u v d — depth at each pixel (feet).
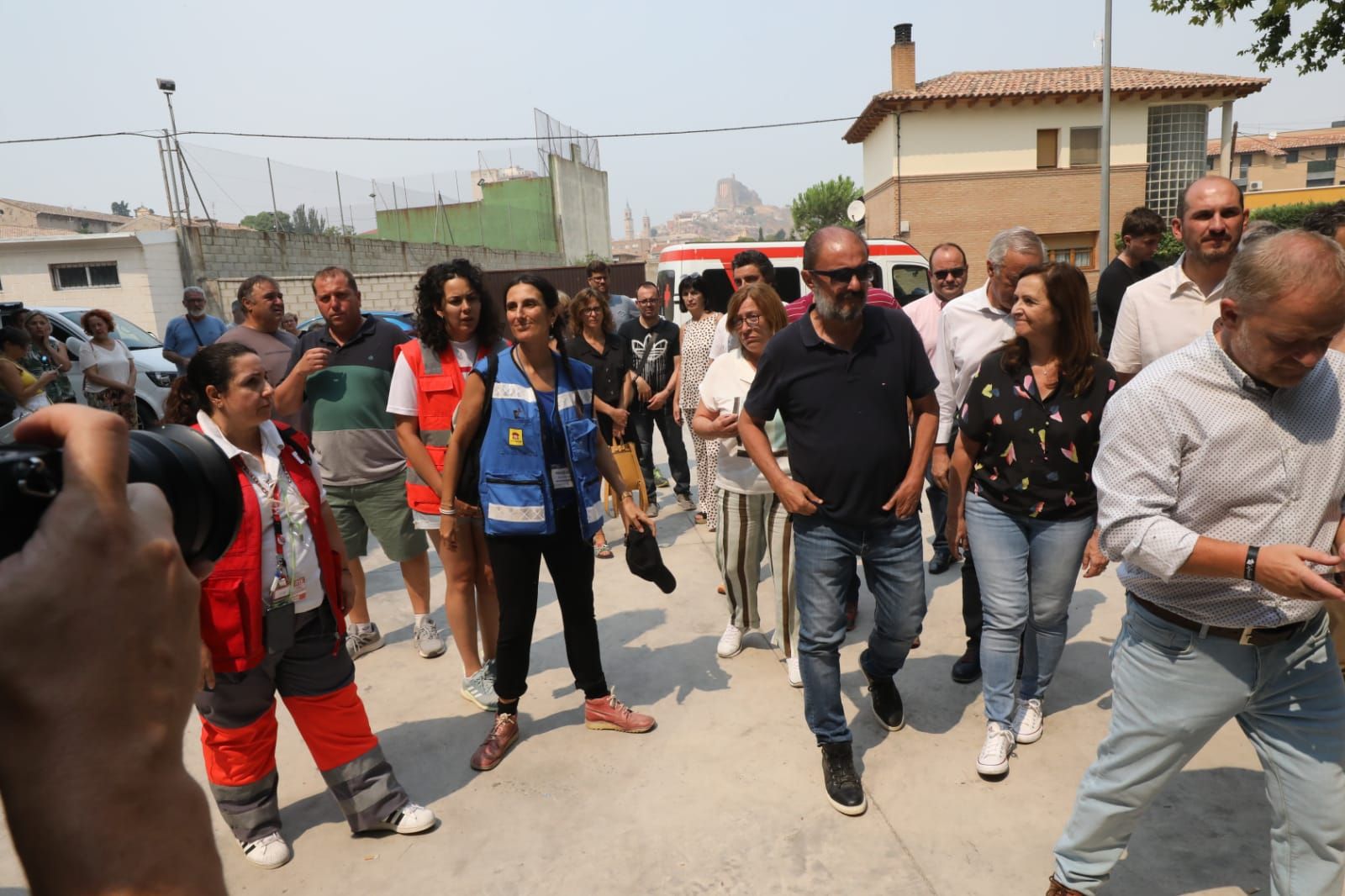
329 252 67.15
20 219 169.37
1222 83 72.79
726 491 12.01
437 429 11.55
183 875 1.48
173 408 8.07
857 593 13.53
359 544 13.21
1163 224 14.87
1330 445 5.70
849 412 8.73
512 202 104.27
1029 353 9.25
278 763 10.60
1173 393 5.88
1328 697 5.92
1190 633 6.04
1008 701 9.45
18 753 1.41
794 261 35.78
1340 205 10.15
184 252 57.06
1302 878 6.14
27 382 20.36
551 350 10.12
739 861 8.23
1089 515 9.29
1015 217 75.25
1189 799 8.79
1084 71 80.28
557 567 10.25
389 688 12.38
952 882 7.79
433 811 9.31
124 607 1.47
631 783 9.64
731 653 12.73
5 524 1.41
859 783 8.97
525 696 11.89
